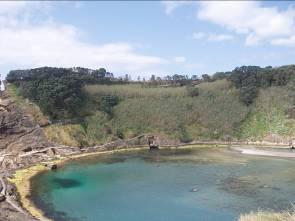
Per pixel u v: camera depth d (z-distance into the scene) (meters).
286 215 28.61
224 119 108.00
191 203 49.38
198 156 84.44
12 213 45.06
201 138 103.81
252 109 110.31
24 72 109.56
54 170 71.81
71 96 100.25
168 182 61.09
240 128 105.69
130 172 69.31
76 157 84.69
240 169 69.44
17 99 99.62
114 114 105.56
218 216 43.94
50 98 96.19
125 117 105.38
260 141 100.50
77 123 97.69
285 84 115.25
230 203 48.66
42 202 51.38
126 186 59.28
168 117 107.62
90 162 79.44
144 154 88.56
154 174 67.25
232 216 43.66
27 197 53.72
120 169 72.00
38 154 82.75
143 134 101.56
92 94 109.12
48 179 64.56
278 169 68.69
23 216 44.09
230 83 120.19
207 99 115.19
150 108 110.12
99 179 64.31
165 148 97.31
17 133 89.88
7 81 108.38
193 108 112.06
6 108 94.81
